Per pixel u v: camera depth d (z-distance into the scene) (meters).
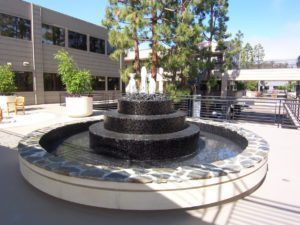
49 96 15.65
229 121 8.80
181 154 4.31
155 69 11.23
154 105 4.70
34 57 14.53
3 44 13.05
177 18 10.81
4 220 2.48
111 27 10.91
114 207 2.58
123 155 4.15
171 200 2.55
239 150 4.80
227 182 2.75
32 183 3.11
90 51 18.64
